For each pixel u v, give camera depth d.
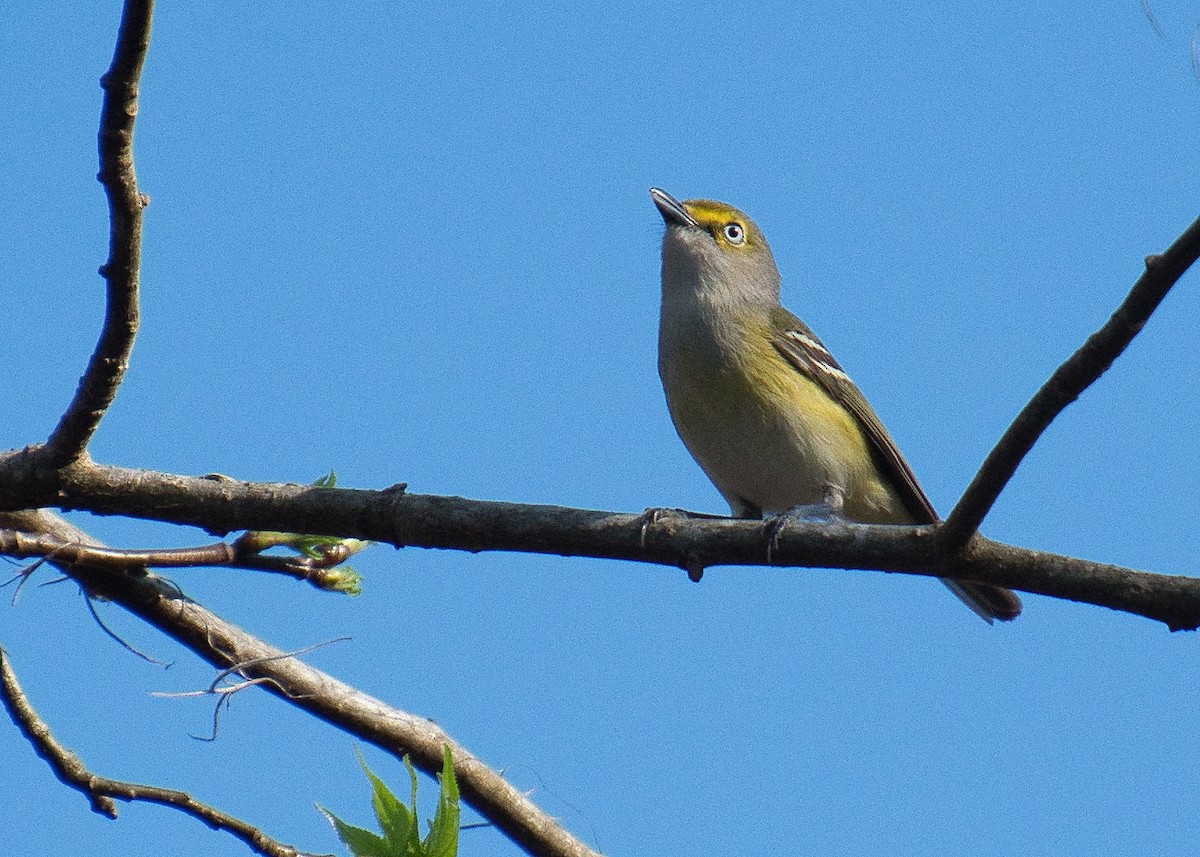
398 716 10.62
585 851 10.53
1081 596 9.21
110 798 9.23
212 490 10.29
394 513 10.08
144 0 7.89
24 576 10.12
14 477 10.12
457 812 6.76
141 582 10.51
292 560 10.70
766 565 9.74
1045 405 8.24
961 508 9.05
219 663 10.52
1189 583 9.05
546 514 10.02
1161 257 7.50
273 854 9.07
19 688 9.31
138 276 9.13
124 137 8.41
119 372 9.61
